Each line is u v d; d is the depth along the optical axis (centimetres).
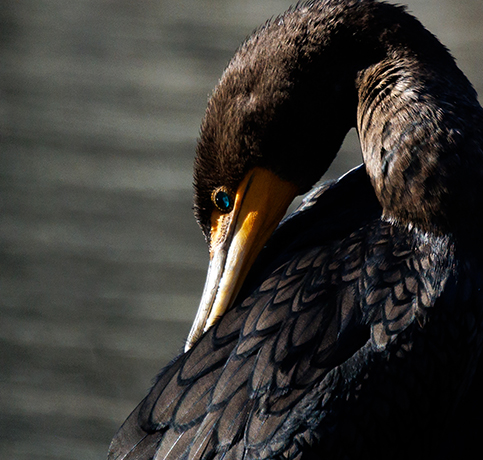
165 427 416
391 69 452
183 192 1406
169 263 1311
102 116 1515
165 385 432
